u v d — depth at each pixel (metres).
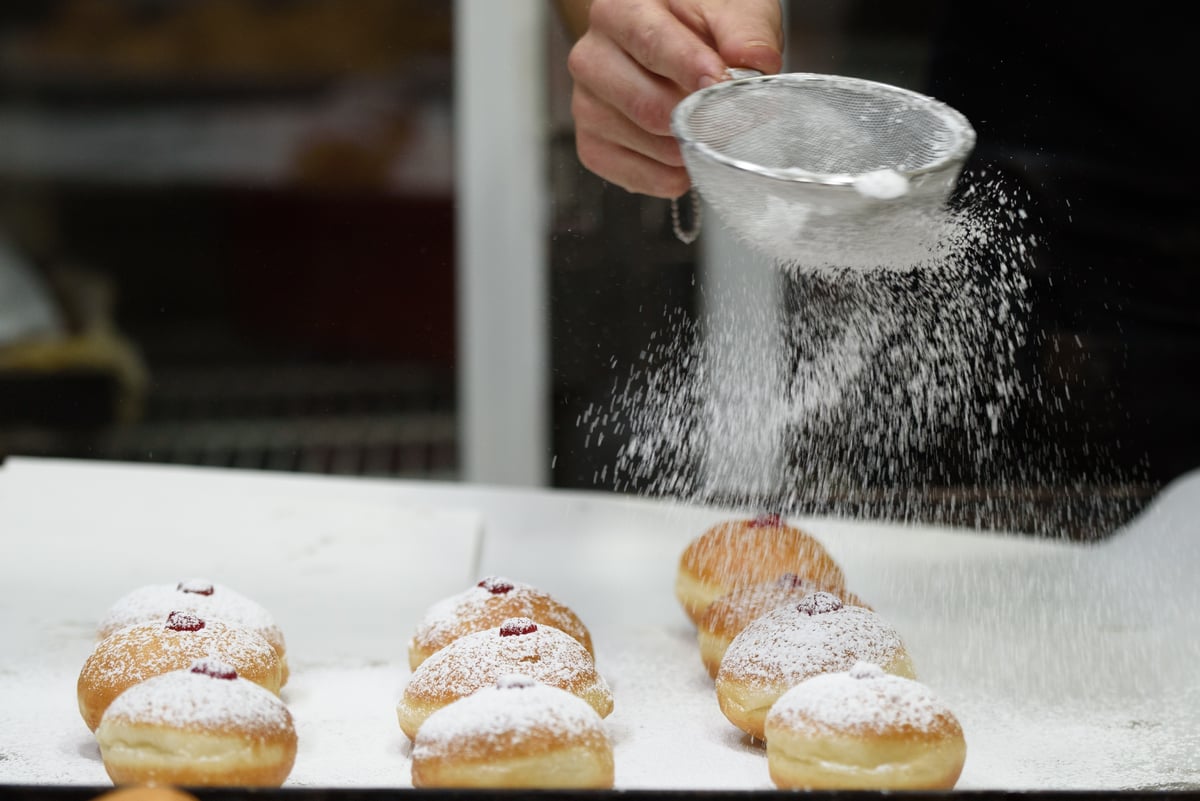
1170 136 1.90
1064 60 1.89
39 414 2.70
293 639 1.70
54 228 2.77
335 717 1.59
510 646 1.56
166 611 1.62
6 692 1.61
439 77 2.51
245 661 1.57
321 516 1.90
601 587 1.80
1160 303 1.89
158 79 2.71
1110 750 1.56
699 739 1.57
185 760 1.46
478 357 2.41
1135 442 1.89
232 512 1.90
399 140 2.56
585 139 1.80
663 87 1.69
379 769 1.53
